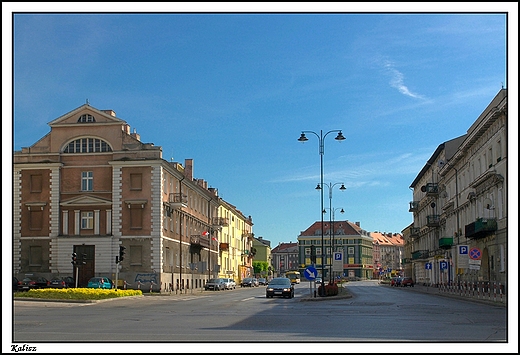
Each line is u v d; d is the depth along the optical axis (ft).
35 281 175.83
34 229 189.98
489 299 125.29
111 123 191.42
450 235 226.38
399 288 266.98
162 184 191.11
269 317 80.23
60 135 192.95
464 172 193.36
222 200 306.14
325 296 146.72
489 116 145.07
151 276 185.16
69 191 191.11
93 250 187.93
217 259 290.76
